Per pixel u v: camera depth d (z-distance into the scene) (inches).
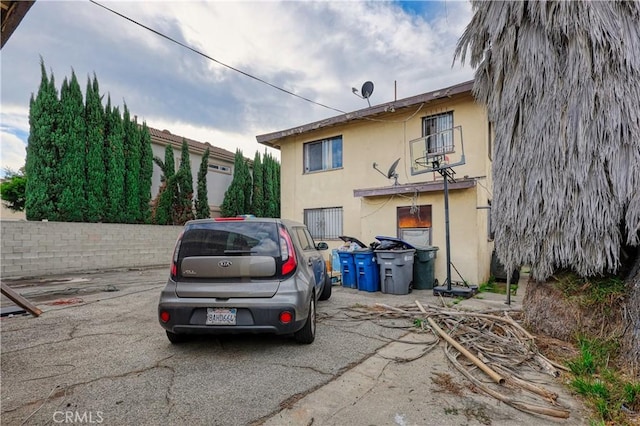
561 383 108.1
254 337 156.6
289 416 87.9
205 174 652.1
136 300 251.9
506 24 158.2
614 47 126.1
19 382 108.0
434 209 340.5
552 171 140.8
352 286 316.2
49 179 442.0
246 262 132.0
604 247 129.0
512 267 161.8
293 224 190.5
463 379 111.8
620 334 121.5
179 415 87.9
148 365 122.5
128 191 539.2
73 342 149.6
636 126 121.6
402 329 171.9
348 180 450.9
